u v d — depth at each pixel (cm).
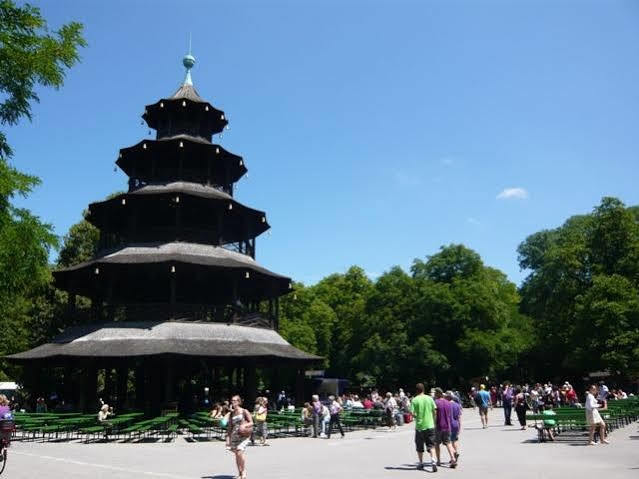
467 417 4512
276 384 4316
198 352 3341
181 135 4444
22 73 1371
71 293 4041
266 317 4197
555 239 8388
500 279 9119
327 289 10862
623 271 5809
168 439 2842
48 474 1617
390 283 7931
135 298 4256
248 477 1555
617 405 3173
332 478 1519
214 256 3928
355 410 3806
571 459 1852
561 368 7650
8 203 1412
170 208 4153
